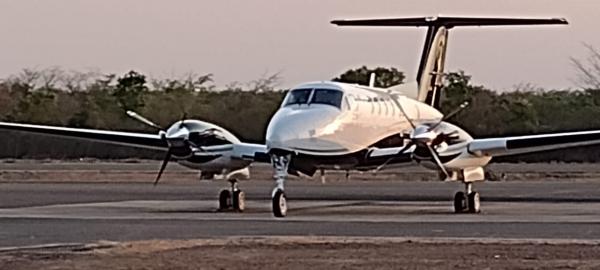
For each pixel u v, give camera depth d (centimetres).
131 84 9812
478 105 8712
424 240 2523
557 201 4481
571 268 2019
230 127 8788
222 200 3859
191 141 3747
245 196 4956
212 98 9112
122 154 9538
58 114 9938
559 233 2778
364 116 3750
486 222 3183
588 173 7500
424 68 4431
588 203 4312
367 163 3788
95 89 10031
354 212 3747
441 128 3634
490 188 5762
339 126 3597
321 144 3547
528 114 8738
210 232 2830
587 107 8825
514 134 8675
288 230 2894
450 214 3616
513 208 3956
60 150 9669
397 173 8131
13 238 2658
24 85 10119
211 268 2017
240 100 8906
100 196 4938
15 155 9750
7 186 5978
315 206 4172
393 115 3988
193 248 2347
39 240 2600
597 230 2873
